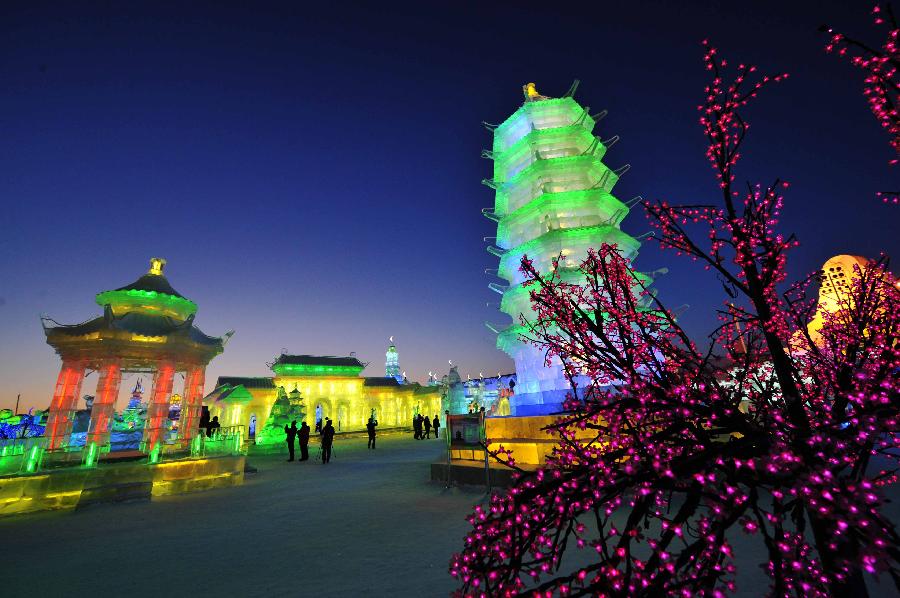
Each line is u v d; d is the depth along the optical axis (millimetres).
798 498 2416
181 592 5680
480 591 2713
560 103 22188
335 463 20500
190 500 12133
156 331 18766
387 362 104062
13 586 5996
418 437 37125
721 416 2947
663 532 2500
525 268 3949
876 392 2678
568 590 2449
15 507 10695
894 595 4676
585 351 3584
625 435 3172
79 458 13625
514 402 18672
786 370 3133
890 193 3303
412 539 7691
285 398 31578
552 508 2742
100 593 5715
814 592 2389
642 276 18500
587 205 19812
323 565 6512
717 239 3484
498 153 23469
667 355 3395
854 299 3232
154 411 18219
